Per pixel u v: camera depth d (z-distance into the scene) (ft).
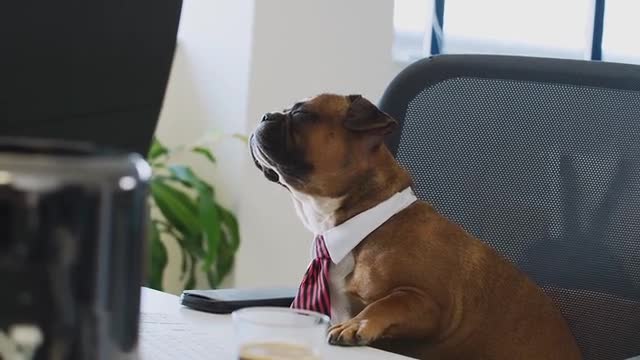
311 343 2.46
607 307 4.54
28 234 1.51
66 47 2.49
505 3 13.65
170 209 9.69
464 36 13.42
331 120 4.71
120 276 1.62
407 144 4.97
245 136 9.77
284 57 10.14
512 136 4.85
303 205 4.85
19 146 1.66
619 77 4.75
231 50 10.06
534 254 4.73
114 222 1.60
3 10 2.38
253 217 10.08
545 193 4.76
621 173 4.61
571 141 4.74
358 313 4.45
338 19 10.59
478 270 4.45
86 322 1.57
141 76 2.65
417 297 4.23
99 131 2.63
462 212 4.87
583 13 14.03
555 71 4.85
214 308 3.99
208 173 10.32
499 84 4.92
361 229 4.42
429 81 5.01
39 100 2.50
